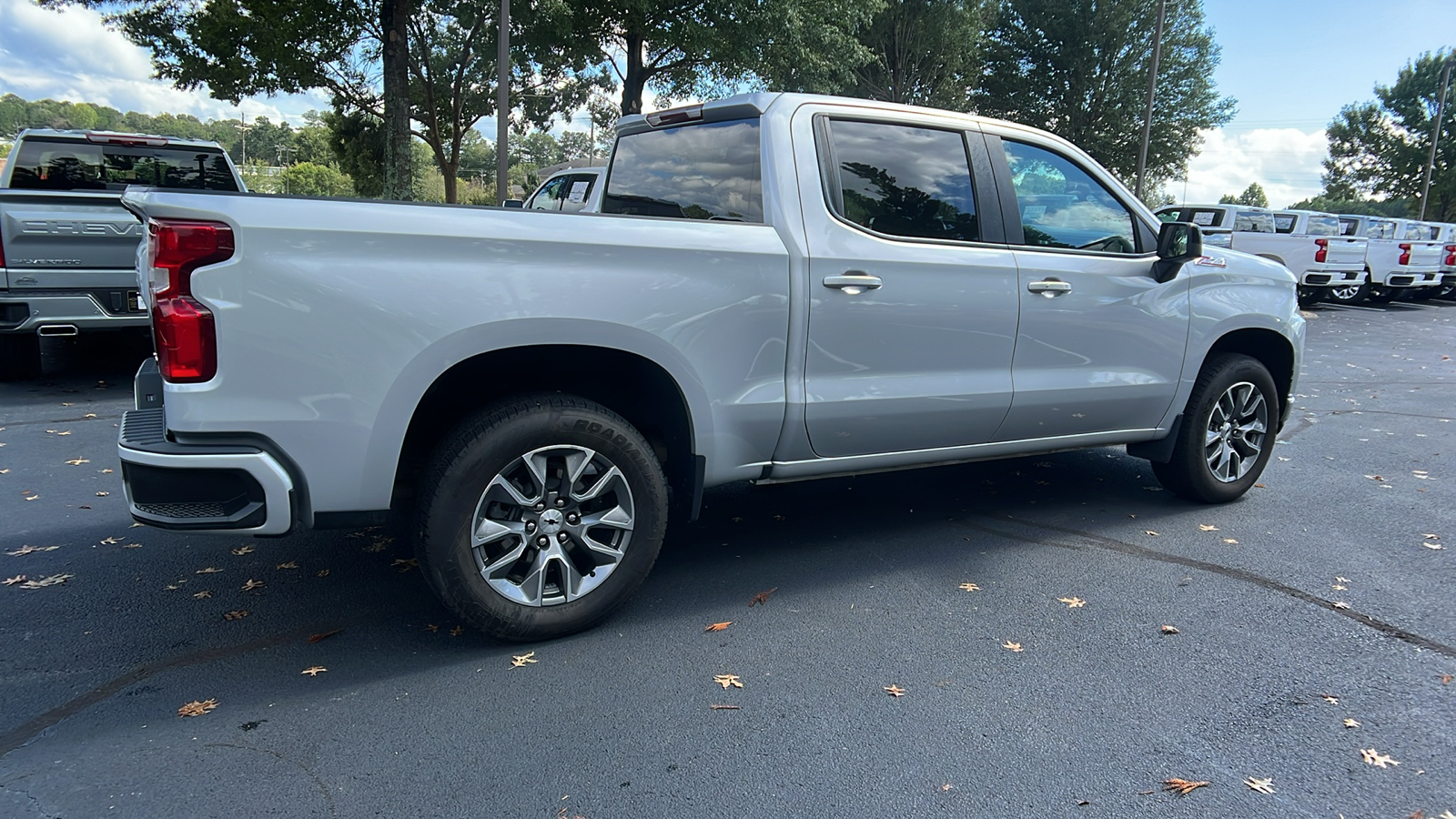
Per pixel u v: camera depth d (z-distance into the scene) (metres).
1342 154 51.72
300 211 2.55
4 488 4.78
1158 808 2.26
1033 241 3.98
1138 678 2.93
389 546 4.04
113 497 4.68
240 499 2.60
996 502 4.88
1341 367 10.88
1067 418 4.16
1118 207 4.28
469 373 3.17
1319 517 4.70
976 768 2.42
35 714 2.61
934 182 3.71
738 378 3.28
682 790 2.31
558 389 3.29
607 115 27.64
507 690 2.80
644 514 3.17
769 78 20.73
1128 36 34.88
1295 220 18.62
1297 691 2.86
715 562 3.93
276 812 2.19
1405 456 6.16
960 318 3.71
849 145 3.53
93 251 6.87
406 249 2.67
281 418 2.58
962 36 31.09
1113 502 4.91
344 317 2.60
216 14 18.42
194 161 8.69
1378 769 2.44
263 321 2.52
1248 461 4.89
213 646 3.06
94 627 3.19
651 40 20.52
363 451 2.69
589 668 2.95
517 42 20.25
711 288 3.14
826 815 2.22
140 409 3.02
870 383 3.56
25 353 7.48
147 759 2.40
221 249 2.48
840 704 2.74
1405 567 3.97
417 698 2.74
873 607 3.46
